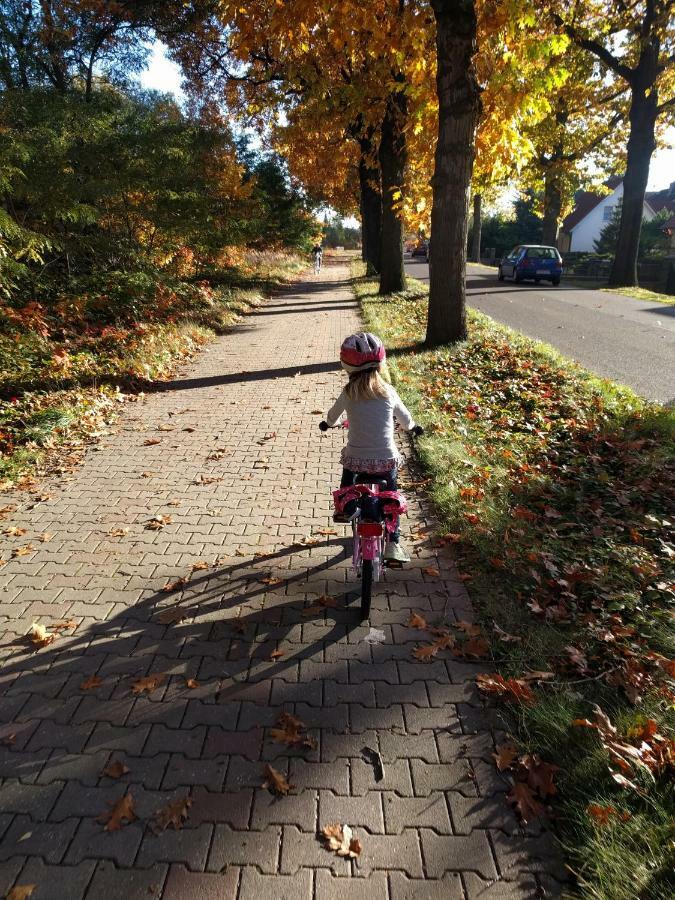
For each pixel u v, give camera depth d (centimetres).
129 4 2036
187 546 475
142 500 559
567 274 3675
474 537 469
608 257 4075
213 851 237
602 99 2791
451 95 1008
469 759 280
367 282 2716
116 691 325
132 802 259
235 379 1015
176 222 1627
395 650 355
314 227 4844
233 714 308
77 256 1507
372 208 2953
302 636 369
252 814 253
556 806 254
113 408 838
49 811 255
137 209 1571
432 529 498
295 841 241
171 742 291
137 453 679
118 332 1162
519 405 796
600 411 744
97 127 1398
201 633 372
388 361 1036
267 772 272
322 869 230
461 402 809
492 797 260
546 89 1057
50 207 1213
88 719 306
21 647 360
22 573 439
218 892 222
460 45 969
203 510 537
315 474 613
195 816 252
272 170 3625
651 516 500
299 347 1294
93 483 599
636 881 220
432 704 313
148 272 1605
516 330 1346
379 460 391
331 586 421
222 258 2458
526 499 545
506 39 1034
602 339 1244
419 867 230
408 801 258
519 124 1132
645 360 1047
